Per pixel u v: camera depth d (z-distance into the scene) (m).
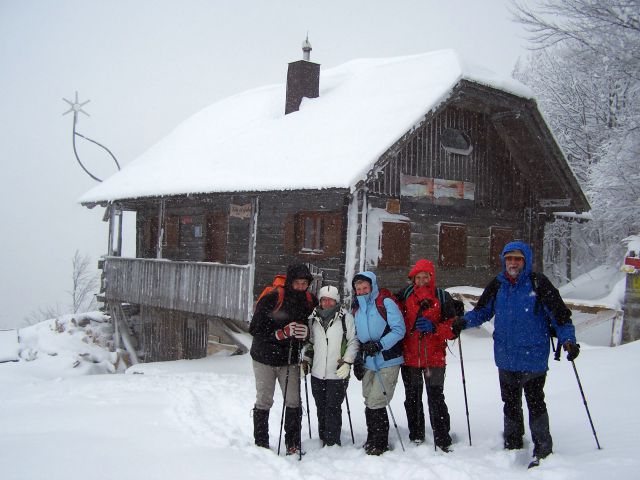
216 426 6.54
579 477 4.29
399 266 13.20
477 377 8.50
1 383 12.91
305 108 16.64
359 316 5.72
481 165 15.02
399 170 13.20
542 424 4.98
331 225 12.97
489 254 15.30
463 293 13.27
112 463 4.89
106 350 17.16
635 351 9.05
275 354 5.84
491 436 5.79
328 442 5.82
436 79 13.20
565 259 24.47
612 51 14.65
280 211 14.32
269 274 14.49
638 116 15.88
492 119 15.00
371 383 5.60
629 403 6.38
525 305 5.14
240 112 20.09
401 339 5.50
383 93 14.38
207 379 10.48
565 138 22.61
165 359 16.84
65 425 6.49
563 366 8.54
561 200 15.91
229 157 15.84
